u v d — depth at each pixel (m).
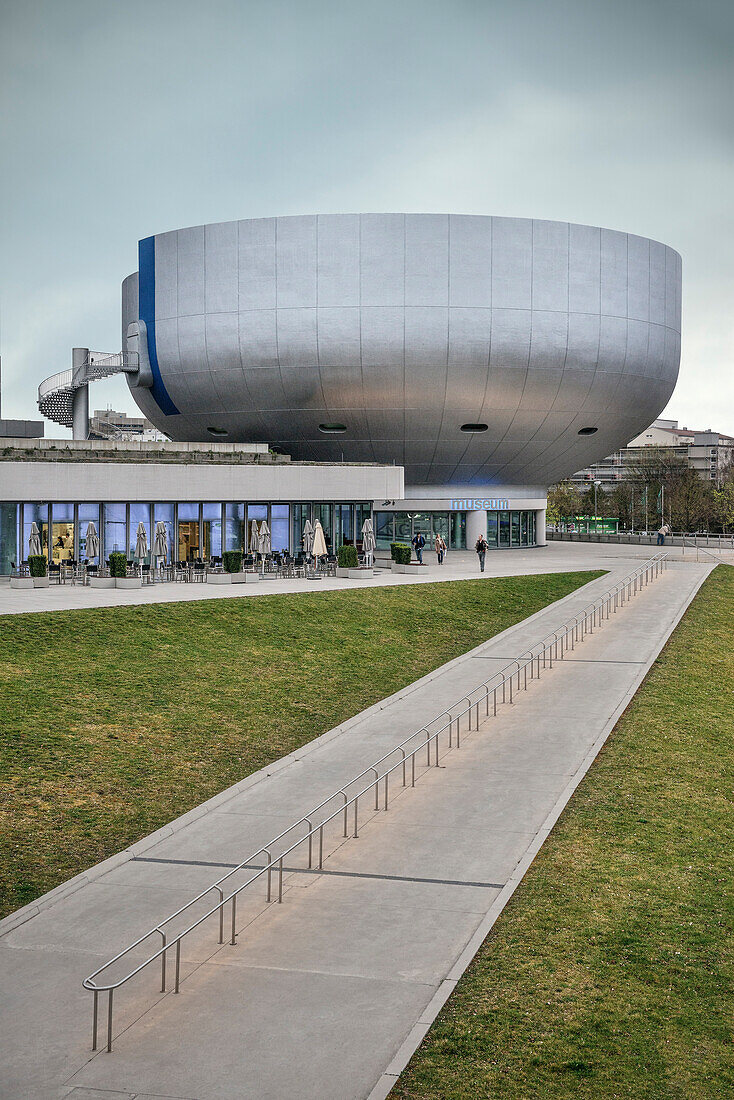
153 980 10.79
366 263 55.91
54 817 16.28
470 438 61.59
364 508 52.38
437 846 14.70
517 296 56.97
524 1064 9.34
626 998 10.52
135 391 66.31
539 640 32.25
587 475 189.12
